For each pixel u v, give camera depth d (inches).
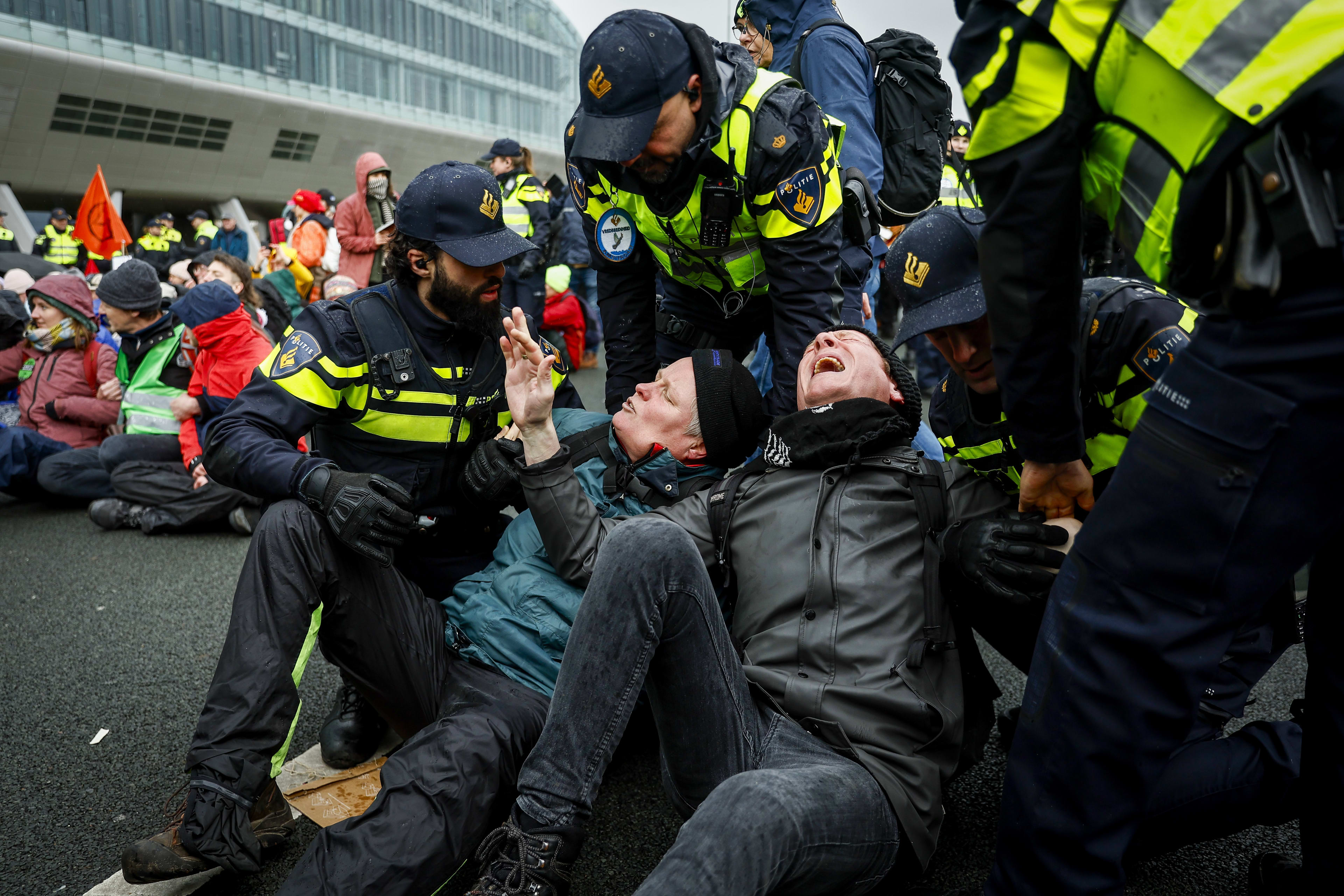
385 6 1486.2
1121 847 49.0
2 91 1040.8
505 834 55.6
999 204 51.9
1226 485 44.2
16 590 143.3
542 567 75.1
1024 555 59.9
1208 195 43.5
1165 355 63.7
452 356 82.4
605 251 101.6
